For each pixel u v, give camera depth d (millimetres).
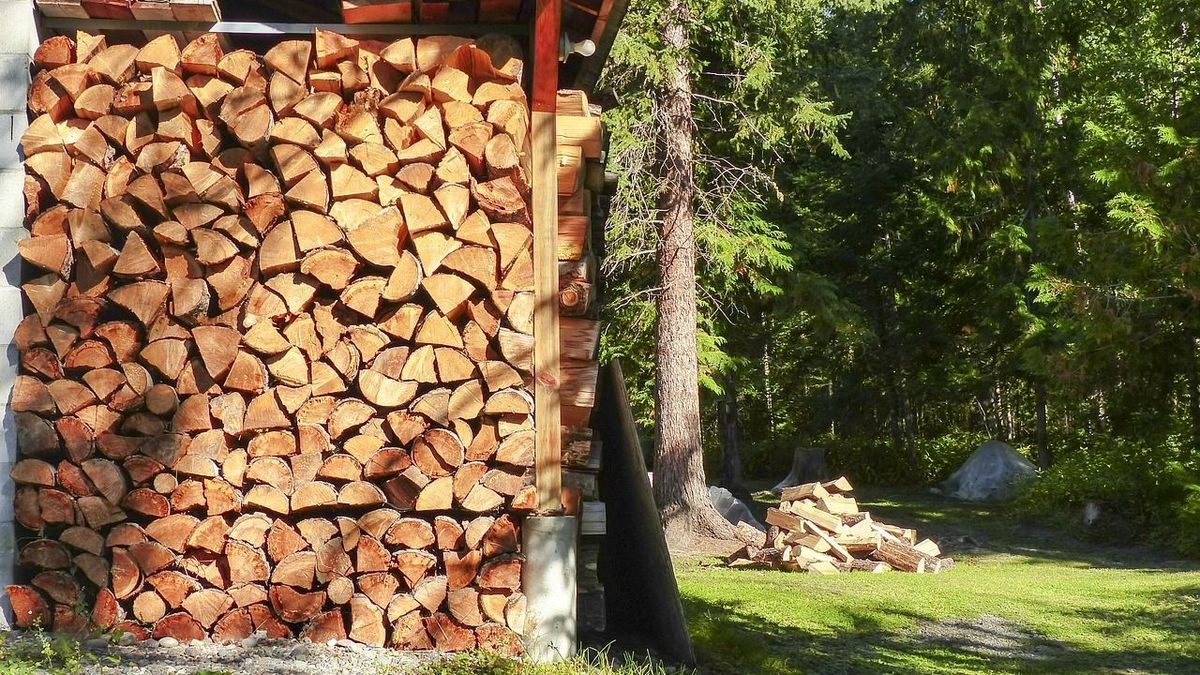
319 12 7039
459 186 5578
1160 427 17750
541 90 5723
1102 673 8133
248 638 5492
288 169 5543
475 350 5602
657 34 15789
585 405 5785
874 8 18797
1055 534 17578
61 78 5590
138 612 5477
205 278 5609
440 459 5535
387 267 5598
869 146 25719
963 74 24734
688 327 16406
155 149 5602
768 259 19406
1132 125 16984
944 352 27125
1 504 5473
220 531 5516
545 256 5684
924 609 10547
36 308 5535
